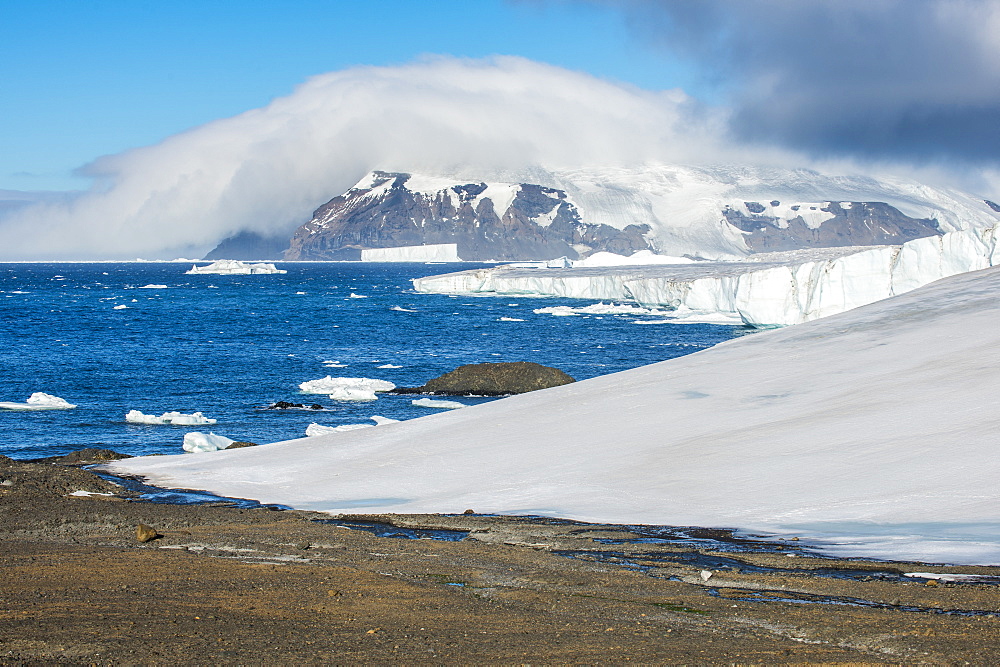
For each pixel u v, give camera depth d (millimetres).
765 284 99188
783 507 21031
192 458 31891
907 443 24875
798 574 15680
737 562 16828
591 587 14711
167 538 18750
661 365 44875
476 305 157000
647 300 150875
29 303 159750
